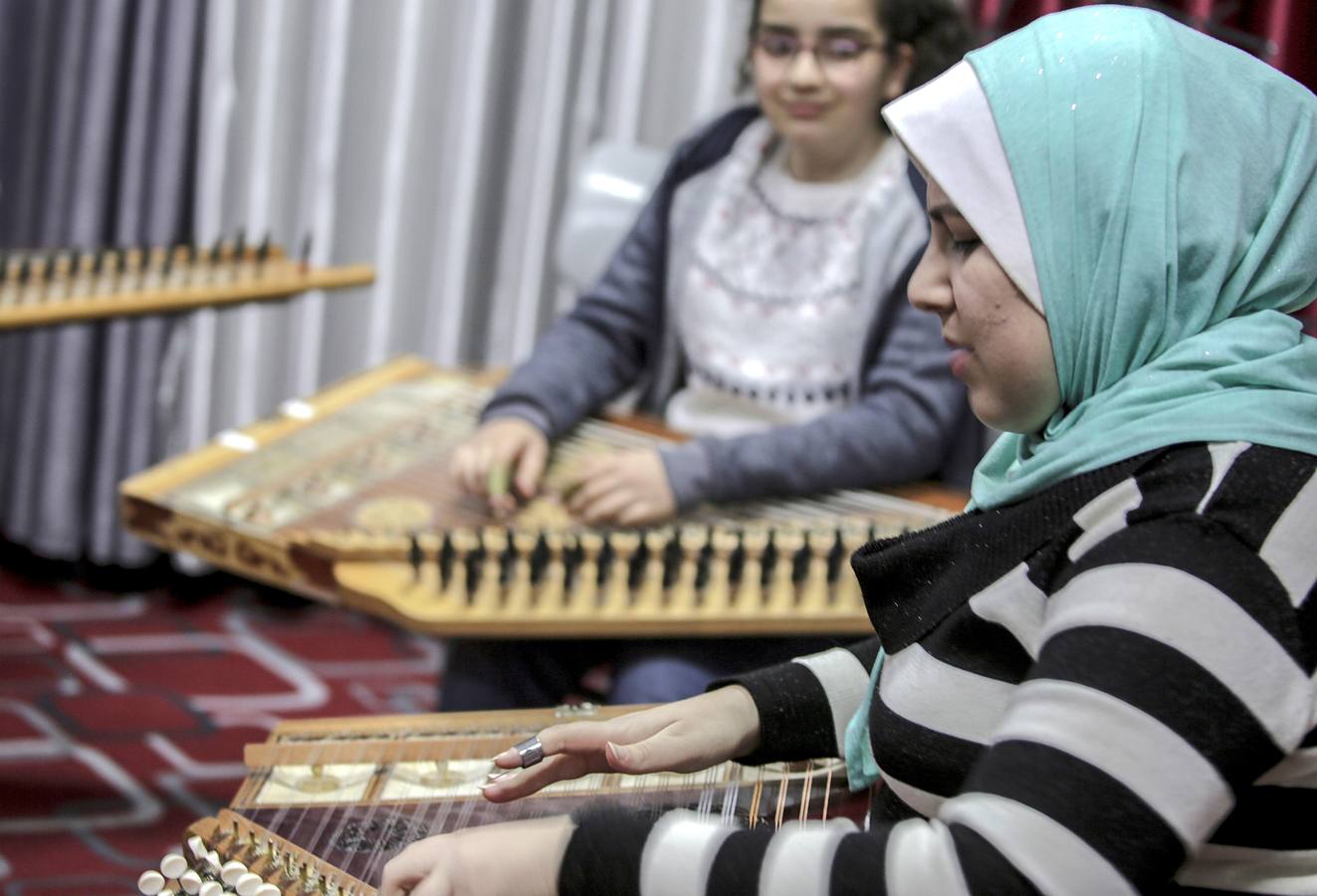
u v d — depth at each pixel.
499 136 3.32
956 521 1.07
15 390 3.35
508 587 1.84
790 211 2.23
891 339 2.16
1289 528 0.88
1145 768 0.83
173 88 3.18
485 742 1.31
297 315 3.37
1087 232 1.00
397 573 1.88
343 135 3.30
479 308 3.41
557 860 0.93
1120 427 0.97
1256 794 0.92
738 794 1.22
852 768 1.21
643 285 2.34
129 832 2.41
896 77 2.17
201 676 2.98
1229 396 0.95
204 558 1.99
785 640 1.90
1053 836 0.83
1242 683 0.85
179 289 2.43
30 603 3.25
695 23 3.21
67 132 3.19
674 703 1.22
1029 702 0.87
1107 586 0.88
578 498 2.03
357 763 1.28
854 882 0.86
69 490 3.32
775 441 2.08
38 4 3.17
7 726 2.70
